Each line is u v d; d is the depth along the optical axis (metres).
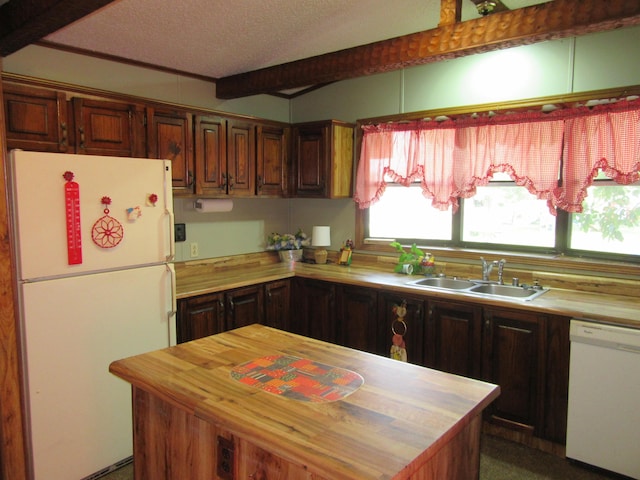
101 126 2.77
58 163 2.21
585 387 2.45
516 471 2.50
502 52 3.22
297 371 1.68
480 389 1.54
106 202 2.38
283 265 4.18
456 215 3.62
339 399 1.45
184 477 1.59
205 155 3.39
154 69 3.39
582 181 2.92
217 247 3.89
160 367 1.71
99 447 2.45
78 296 2.30
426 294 3.07
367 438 1.21
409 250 3.81
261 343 2.01
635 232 2.90
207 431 1.49
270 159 3.92
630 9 1.93
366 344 3.44
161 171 2.62
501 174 3.39
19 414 2.22
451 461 1.41
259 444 1.23
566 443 2.57
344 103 4.09
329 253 4.33
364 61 2.83
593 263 2.97
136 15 2.46
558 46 2.99
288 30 2.73
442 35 2.46
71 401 2.32
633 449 2.33
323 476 1.08
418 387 1.55
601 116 2.83
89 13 1.99
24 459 2.23
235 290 3.36
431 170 3.56
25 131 2.47
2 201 2.12
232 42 2.91
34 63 2.81
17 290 2.15
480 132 3.30
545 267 3.16
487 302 2.80
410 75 3.67
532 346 2.67
